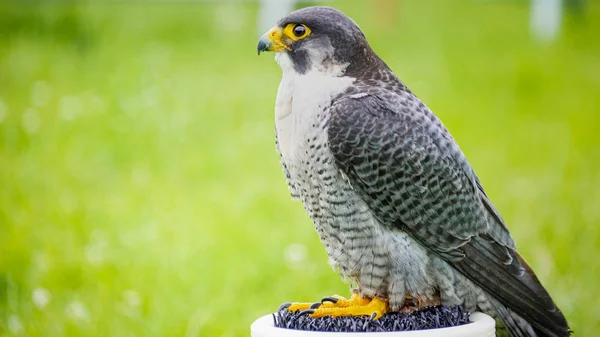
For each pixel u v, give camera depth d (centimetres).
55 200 1198
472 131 1600
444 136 653
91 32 2372
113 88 1747
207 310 918
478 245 645
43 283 979
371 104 633
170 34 2411
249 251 1074
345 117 625
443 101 1792
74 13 2600
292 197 703
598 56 2241
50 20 2478
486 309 657
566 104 1794
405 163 627
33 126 1502
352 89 648
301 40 656
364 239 644
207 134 1534
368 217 639
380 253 641
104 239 1071
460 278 647
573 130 1574
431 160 633
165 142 1464
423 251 642
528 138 1548
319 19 655
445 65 2109
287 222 1148
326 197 646
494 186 1274
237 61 2108
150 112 1541
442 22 2719
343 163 626
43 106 1630
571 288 974
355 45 661
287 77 663
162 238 1080
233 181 1319
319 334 555
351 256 653
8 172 1303
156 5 2848
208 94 1770
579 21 2630
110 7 2816
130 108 1534
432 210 633
